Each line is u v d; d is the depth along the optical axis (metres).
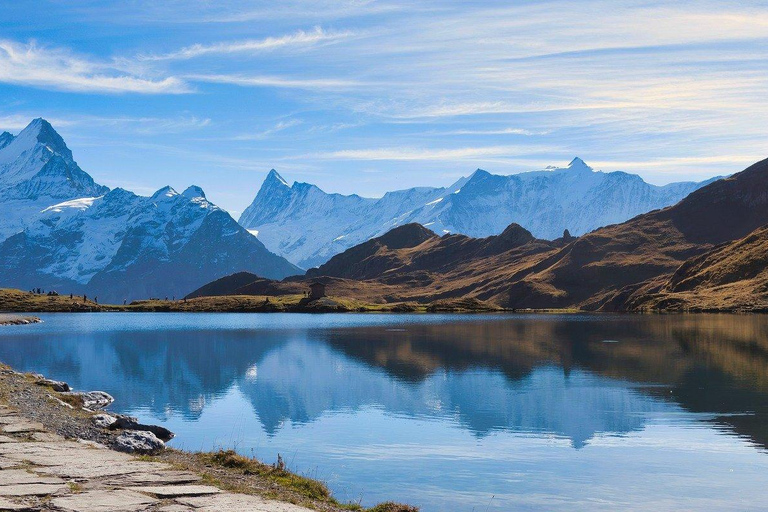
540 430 52.50
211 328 194.12
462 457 44.12
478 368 92.50
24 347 126.12
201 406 62.72
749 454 44.97
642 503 35.53
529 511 34.25
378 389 73.75
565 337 148.62
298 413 59.19
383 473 40.41
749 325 175.75
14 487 23.09
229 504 22.02
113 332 172.50
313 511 22.86
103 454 30.11
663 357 103.19
